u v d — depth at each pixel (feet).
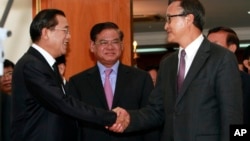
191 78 8.32
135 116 9.57
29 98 8.40
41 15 8.96
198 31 8.67
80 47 14.49
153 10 28.50
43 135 8.39
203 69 8.29
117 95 10.57
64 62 12.44
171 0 8.92
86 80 10.80
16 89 8.50
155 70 18.06
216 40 11.27
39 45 8.95
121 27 14.57
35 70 8.39
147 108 9.71
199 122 8.13
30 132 8.39
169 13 8.71
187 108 8.25
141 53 40.50
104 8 14.62
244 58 12.68
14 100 8.50
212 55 8.35
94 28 11.14
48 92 8.38
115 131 9.57
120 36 11.05
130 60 14.43
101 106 10.48
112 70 10.91
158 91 9.53
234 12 29.53
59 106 8.53
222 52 8.29
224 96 7.94
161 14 29.81
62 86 9.02
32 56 8.67
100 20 14.61
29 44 14.76
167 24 8.82
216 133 8.08
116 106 10.49
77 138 9.27
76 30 14.57
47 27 8.88
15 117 8.46
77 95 10.65
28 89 8.40
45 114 8.50
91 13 14.64
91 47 11.31
